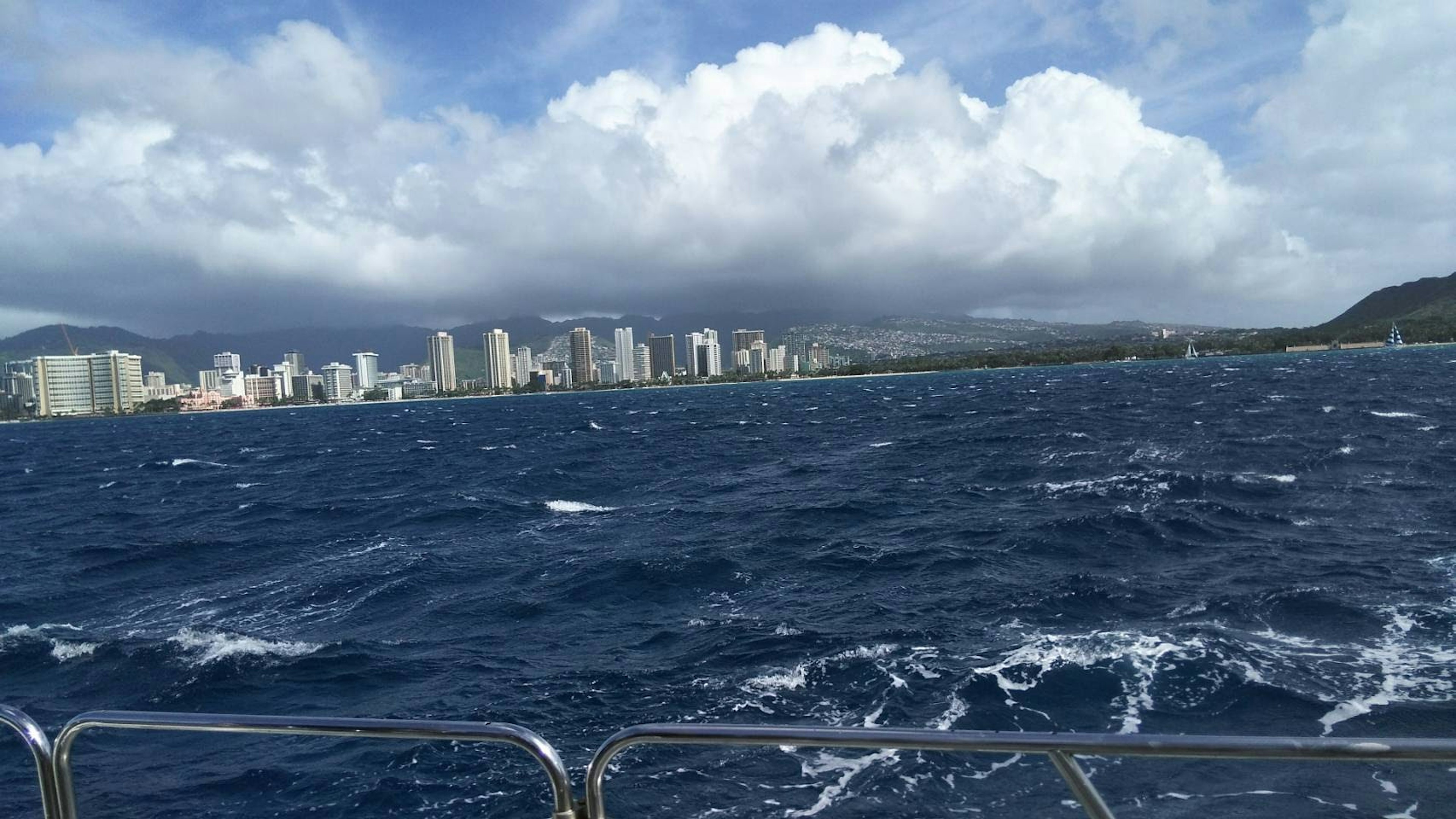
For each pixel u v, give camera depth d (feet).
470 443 266.98
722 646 51.21
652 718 41.86
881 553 74.64
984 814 29.48
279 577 79.61
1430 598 51.11
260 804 34.35
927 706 40.50
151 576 84.23
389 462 212.64
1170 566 62.90
